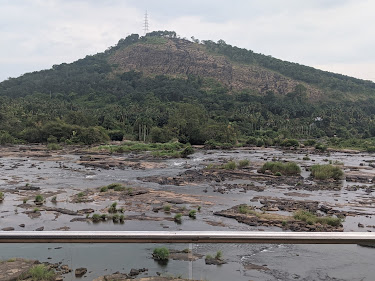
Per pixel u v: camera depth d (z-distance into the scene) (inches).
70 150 3334.2
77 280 246.4
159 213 1059.3
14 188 1456.7
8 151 3159.5
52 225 908.6
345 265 260.4
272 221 958.4
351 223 997.2
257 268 364.2
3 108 5162.4
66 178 1756.9
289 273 335.6
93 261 252.4
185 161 2610.7
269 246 388.5
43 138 4121.6
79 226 900.0
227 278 317.4
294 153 3486.7
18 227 882.8
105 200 1232.2
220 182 1664.6
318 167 1951.3
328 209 1138.0
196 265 279.9
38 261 256.2
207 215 1045.2
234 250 394.0
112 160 2556.6
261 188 1512.1
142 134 4707.2
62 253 256.5
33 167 2170.3
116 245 252.8
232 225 935.0
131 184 1590.8
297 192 1456.7
